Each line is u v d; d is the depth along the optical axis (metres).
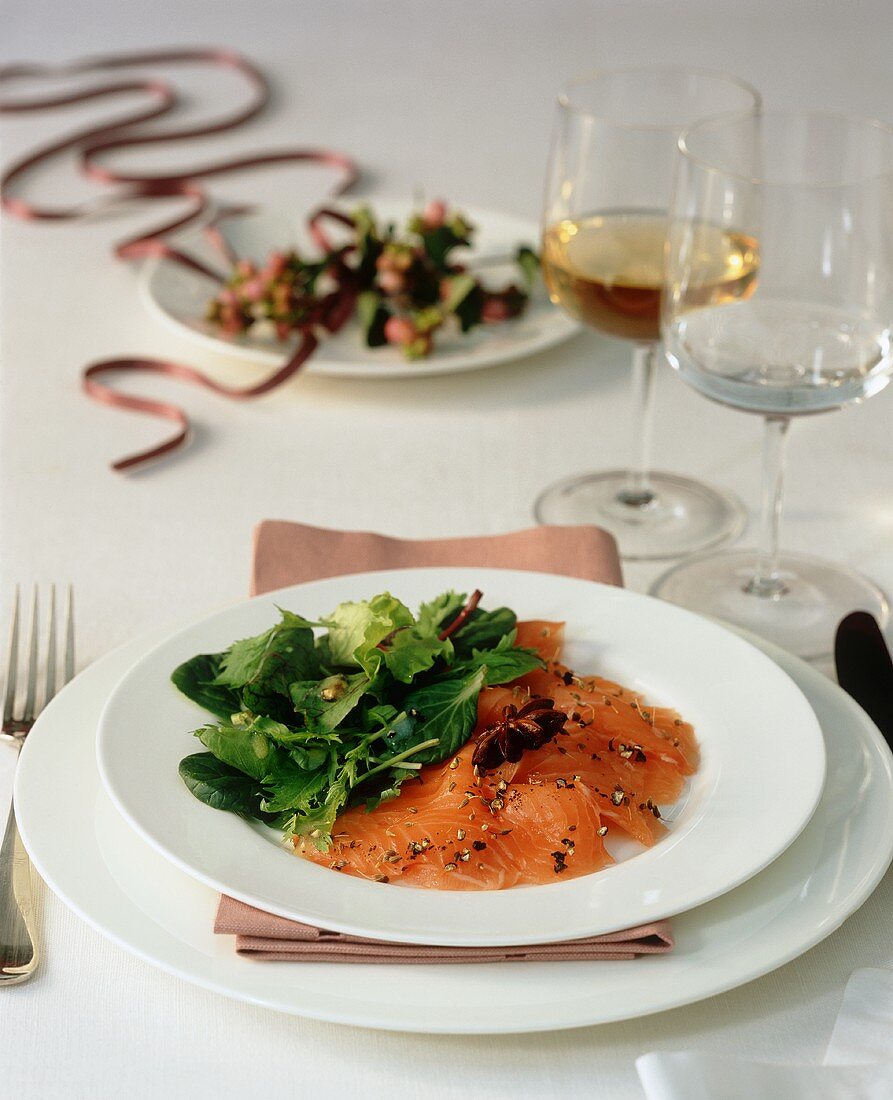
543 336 1.30
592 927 0.80
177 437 1.21
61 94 2.04
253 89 2.06
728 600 1.06
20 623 1.04
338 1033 0.82
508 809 0.85
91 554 1.10
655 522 1.14
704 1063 0.77
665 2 2.36
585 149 1.14
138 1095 0.80
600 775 0.87
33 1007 0.82
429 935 0.79
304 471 1.19
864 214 0.97
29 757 0.89
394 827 0.84
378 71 2.12
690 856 0.83
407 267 1.29
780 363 1.00
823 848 0.85
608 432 1.24
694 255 1.01
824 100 1.88
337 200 1.64
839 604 1.05
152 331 1.38
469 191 1.68
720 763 0.88
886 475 1.19
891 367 0.99
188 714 0.89
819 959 0.84
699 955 0.81
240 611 0.95
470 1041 0.81
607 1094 0.80
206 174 1.73
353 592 0.97
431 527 1.13
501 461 1.20
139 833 0.83
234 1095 0.80
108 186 1.73
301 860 0.83
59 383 1.29
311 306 1.29
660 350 1.37
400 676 0.89
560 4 2.39
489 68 2.12
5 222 1.63
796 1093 0.77
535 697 0.91
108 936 0.81
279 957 0.80
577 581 0.98
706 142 1.04
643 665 0.94
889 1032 0.80
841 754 0.90
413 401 1.27
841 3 2.31
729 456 1.22
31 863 0.88
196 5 2.43
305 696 0.89
